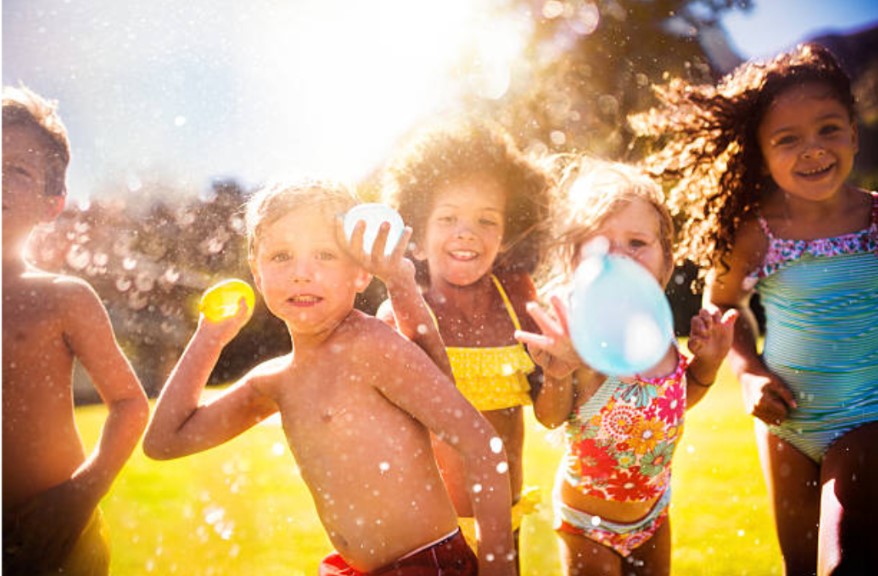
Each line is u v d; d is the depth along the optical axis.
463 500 2.04
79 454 2.11
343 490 1.77
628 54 6.48
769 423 2.27
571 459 2.15
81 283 2.14
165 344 5.68
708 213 2.47
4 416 2.04
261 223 1.82
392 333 1.80
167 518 2.61
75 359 2.16
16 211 2.14
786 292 2.34
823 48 2.40
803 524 2.27
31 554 2.03
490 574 1.72
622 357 2.04
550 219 2.34
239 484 2.94
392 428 1.77
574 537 2.16
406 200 2.32
